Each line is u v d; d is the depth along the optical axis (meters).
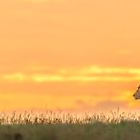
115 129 55.34
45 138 45.81
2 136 46.03
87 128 54.56
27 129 50.31
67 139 45.84
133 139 49.22
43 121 65.81
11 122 64.44
